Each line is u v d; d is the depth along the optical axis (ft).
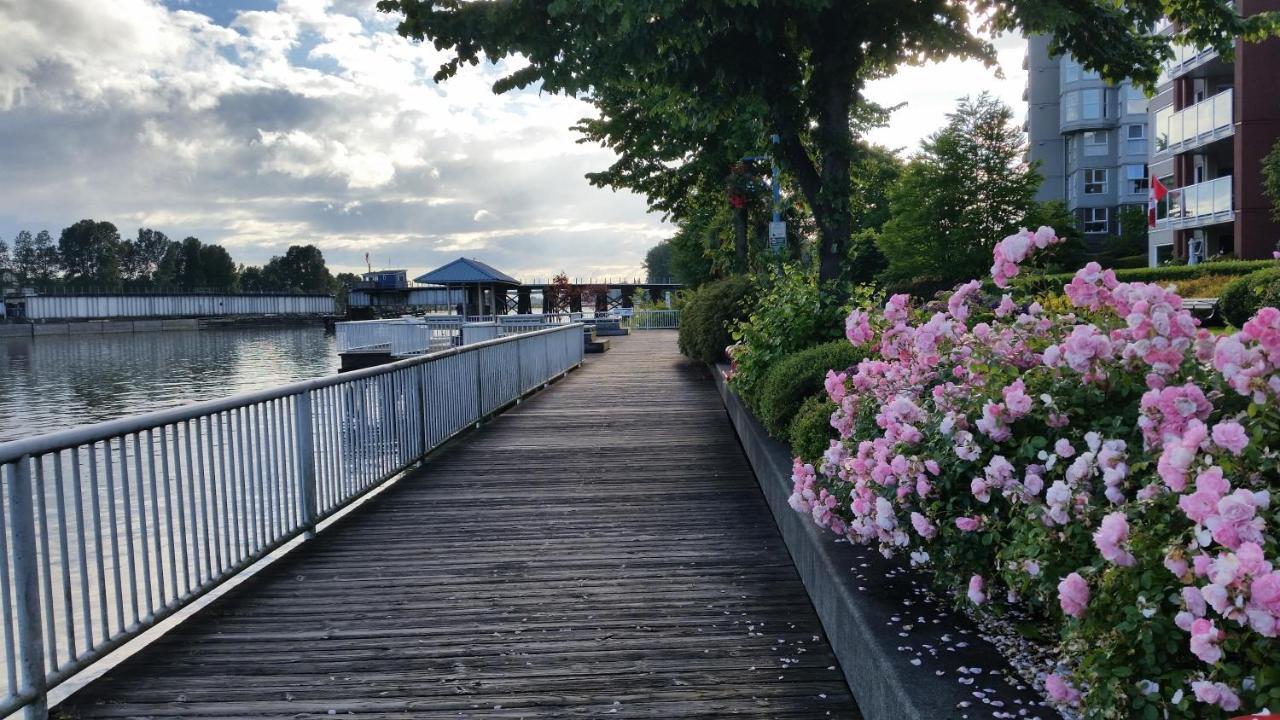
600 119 69.87
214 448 15.28
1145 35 32.07
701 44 26.55
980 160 133.08
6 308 375.66
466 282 133.39
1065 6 29.58
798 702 10.82
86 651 11.76
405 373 26.68
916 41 29.30
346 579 16.35
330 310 490.08
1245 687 5.96
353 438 22.12
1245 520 6.14
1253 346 7.88
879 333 15.31
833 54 29.37
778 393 21.17
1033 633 9.24
